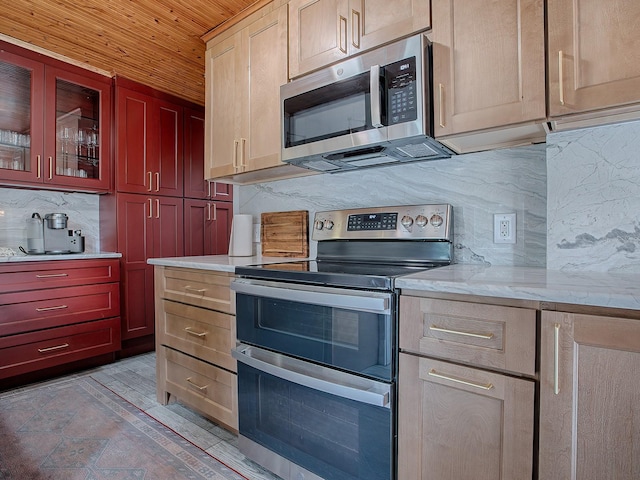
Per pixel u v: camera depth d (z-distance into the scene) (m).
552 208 1.28
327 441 1.28
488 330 0.97
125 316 2.94
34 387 2.35
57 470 1.49
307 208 2.10
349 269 1.41
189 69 2.83
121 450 1.64
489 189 1.49
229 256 2.26
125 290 2.94
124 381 2.47
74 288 2.60
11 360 2.31
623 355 0.80
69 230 2.80
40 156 2.56
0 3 1.99
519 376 0.93
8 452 1.62
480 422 0.98
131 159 3.02
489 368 0.97
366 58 1.40
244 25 1.98
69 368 2.62
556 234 1.27
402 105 1.31
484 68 1.21
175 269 1.98
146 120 3.11
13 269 2.32
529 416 0.91
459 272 1.23
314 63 1.65
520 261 1.42
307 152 1.58
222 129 2.12
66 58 2.65
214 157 2.17
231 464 1.56
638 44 0.97
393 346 1.12
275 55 1.82
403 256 1.62
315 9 1.66
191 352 1.89
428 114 1.30
